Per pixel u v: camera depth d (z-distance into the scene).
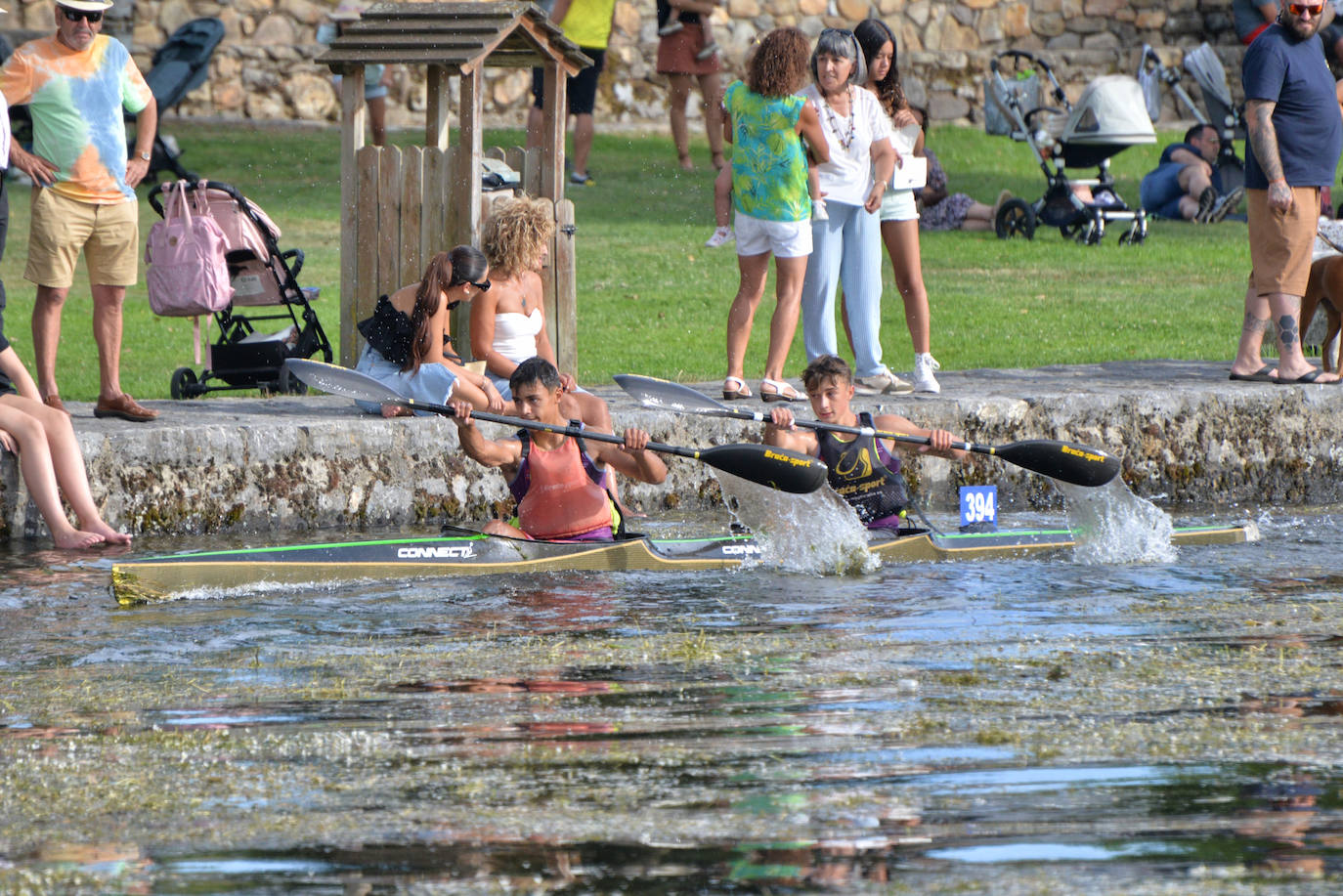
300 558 24.78
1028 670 18.48
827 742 15.49
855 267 35.94
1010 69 84.50
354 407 33.97
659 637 20.66
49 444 28.47
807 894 11.73
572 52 36.69
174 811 13.66
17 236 58.16
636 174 72.50
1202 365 41.50
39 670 18.95
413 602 23.20
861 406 34.19
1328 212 44.25
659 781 14.31
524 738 15.73
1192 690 17.45
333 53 34.94
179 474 30.17
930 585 24.47
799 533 26.72
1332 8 49.88
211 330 47.62
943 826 13.15
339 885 11.98
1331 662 18.83
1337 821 13.20
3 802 13.92
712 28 79.38
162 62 70.44
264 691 17.81
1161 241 64.25
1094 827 13.09
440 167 34.78
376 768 14.77
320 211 63.00
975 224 67.00
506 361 31.98
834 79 34.62
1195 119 85.56
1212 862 12.33
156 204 36.19
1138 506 28.50
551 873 12.17
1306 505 35.44
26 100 30.16
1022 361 43.91
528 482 26.91
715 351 45.19
